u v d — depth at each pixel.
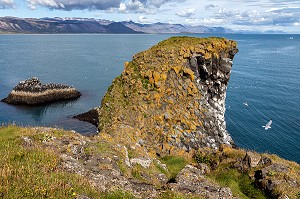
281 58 187.88
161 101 28.89
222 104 35.03
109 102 29.61
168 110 28.67
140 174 17.45
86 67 134.50
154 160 21.91
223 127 33.84
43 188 11.41
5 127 21.75
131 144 24.03
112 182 14.43
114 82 32.25
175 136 27.17
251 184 19.62
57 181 12.08
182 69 31.84
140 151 23.20
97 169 15.49
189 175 17.31
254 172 20.70
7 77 104.75
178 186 15.86
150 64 31.81
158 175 18.45
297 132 55.00
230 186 19.45
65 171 13.96
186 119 29.08
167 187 15.70
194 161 25.83
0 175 11.79
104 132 25.45
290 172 19.53
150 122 27.20
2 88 88.06
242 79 113.06
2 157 14.06
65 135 19.39
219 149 25.77
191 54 33.16
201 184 16.50
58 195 11.18
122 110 27.75
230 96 83.81
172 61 32.19
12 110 68.88
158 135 26.72
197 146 27.84
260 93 87.62
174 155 25.94
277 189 17.78
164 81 30.03
